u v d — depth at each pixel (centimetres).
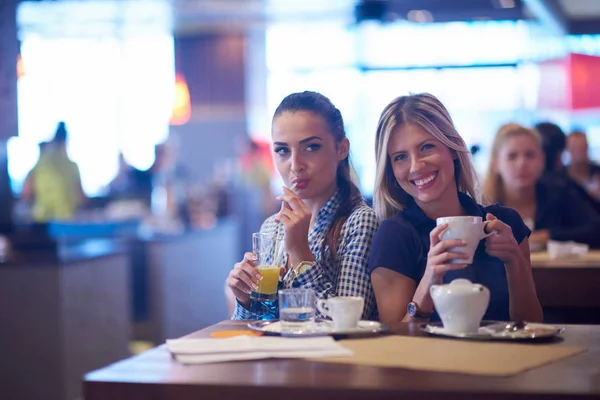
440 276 159
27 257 396
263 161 1087
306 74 1201
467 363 124
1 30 475
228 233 809
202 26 1173
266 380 116
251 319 190
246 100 1252
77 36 1173
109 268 449
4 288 394
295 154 194
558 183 368
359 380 115
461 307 146
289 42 1205
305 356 130
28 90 1146
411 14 927
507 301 180
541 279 278
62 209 684
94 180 1190
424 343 142
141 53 1230
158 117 1231
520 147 360
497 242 165
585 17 829
